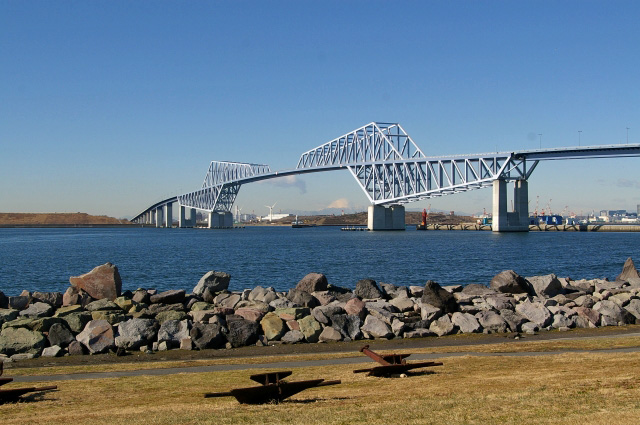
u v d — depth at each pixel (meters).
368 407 13.12
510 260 88.00
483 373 17.17
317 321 27.14
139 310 29.36
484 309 30.06
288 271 71.38
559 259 89.94
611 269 72.62
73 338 25.09
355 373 17.89
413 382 16.08
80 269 77.19
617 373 15.95
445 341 25.91
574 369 17.12
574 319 29.27
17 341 24.34
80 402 15.23
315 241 166.38
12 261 91.00
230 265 81.00
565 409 12.16
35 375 19.61
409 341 26.03
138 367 20.73
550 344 23.47
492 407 12.62
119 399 15.52
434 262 84.44
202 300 32.88
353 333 26.69
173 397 15.51
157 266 80.44
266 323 26.62
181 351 24.55
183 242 166.75
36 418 13.51
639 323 29.84
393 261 86.56
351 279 62.44
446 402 13.26
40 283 61.25
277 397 14.05
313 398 14.45
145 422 12.59
